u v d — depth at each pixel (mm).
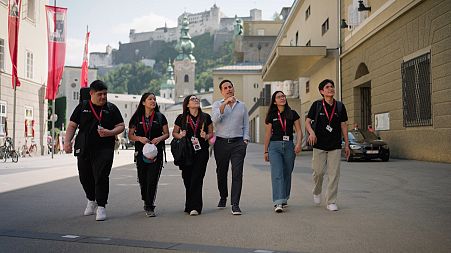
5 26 26781
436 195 8695
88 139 6535
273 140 7176
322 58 27391
